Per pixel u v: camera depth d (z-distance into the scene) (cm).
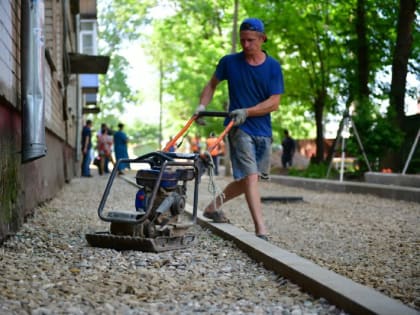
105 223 941
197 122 812
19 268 587
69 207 1183
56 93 1534
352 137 2248
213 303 488
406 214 1216
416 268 650
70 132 2372
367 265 667
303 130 6134
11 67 788
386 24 2625
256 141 805
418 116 2417
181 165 698
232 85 814
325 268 615
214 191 729
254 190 802
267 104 790
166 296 504
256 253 666
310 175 2544
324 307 486
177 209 703
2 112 726
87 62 2208
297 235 895
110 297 493
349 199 1586
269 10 2980
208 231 862
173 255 677
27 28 813
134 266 616
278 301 502
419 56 2538
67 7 2016
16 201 812
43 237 774
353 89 2692
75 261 630
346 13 2792
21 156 828
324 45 3025
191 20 3538
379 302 452
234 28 2800
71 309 450
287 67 3269
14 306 452
